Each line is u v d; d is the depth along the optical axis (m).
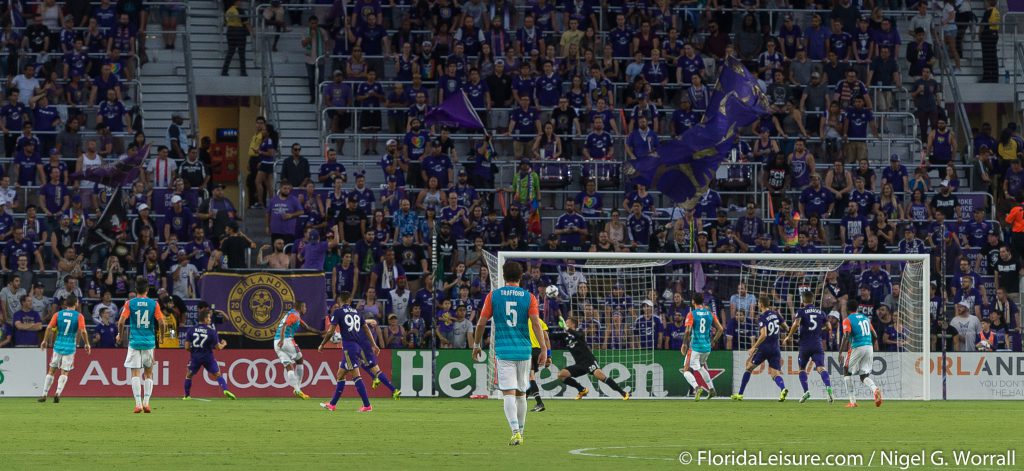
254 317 52.47
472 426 34.44
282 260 55.81
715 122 59.47
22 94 64.44
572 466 23.45
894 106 71.81
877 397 45.62
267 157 63.56
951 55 76.06
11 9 67.50
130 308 40.62
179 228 58.06
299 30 72.19
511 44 68.75
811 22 72.94
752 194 65.00
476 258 57.56
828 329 55.28
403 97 66.19
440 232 58.03
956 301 58.41
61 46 66.94
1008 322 58.00
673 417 38.91
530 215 60.22
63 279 55.91
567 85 68.25
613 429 33.38
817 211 62.75
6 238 57.41
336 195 59.88
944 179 66.75
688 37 71.19
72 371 51.59
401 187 61.28
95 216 57.84
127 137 63.59
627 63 69.50
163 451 26.59
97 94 64.69
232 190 74.50
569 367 50.12
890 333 56.12
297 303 50.31
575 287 55.72
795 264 56.00
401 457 25.17
